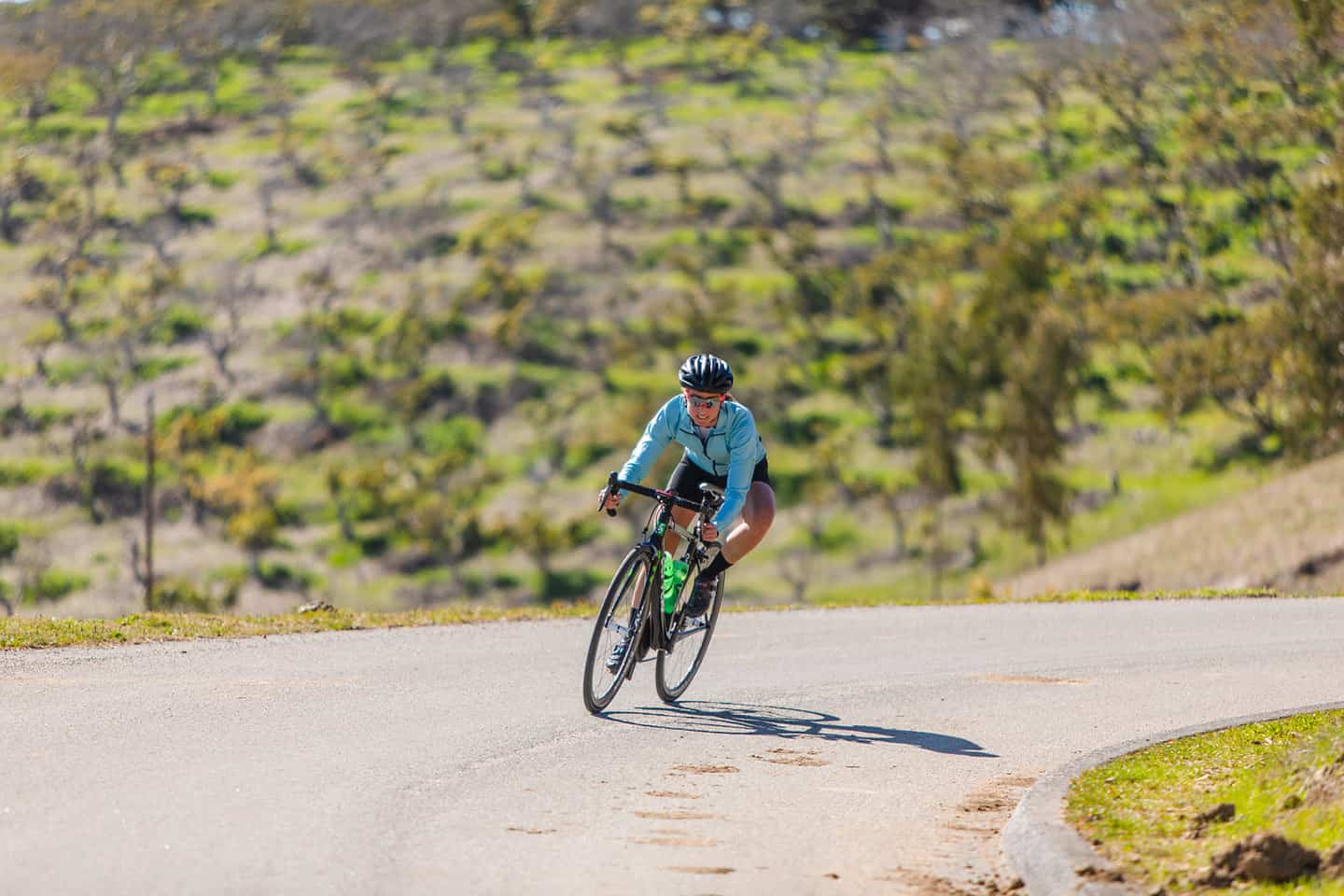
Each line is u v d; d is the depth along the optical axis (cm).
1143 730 1074
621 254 13850
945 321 8494
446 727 979
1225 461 9262
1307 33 8738
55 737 877
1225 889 589
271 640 1422
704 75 19675
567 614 1823
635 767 873
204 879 594
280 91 19388
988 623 1811
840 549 9188
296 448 10888
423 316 12656
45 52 19588
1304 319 7319
